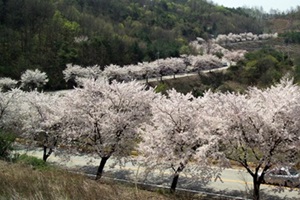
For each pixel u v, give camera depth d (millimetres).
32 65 48375
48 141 18594
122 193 5820
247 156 12211
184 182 15828
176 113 13492
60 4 78750
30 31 56500
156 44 79062
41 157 19781
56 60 51406
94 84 16906
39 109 19875
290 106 11266
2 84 39969
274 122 11555
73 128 16719
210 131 12641
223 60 78438
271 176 13781
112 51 62062
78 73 49250
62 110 17672
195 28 114062
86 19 74812
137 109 16109
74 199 4527
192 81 58688
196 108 14398
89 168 17953
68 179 6016
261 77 51094
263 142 11641
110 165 17328
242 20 139375
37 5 62000
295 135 11461
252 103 12344
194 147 13500
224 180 15852
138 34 85188
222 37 111312
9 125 22359
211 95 14555
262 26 141500
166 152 13188
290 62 57562
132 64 61594
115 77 54688
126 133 15031
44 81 44969
